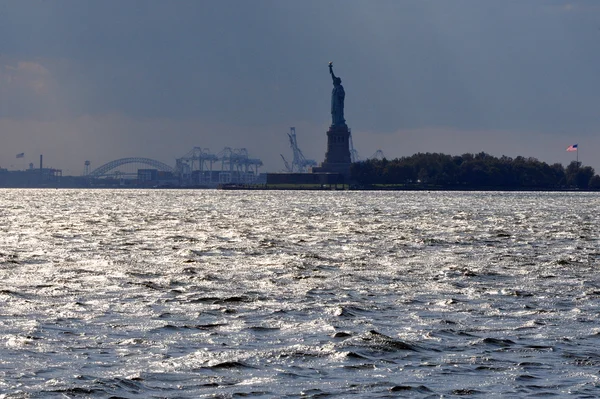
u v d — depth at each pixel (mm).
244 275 184000
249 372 98375
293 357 104938
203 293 155875
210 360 102875
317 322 126688
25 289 157875
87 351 106938
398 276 183375
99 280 172500
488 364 102312
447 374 98062
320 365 101688
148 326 122688
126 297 150000
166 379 95000
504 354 107250
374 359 104500
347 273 188625
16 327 120562
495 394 90375
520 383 94250
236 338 115250
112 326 122375
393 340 113000
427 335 117438
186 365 100688
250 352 107062
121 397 88438
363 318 130375
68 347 108875
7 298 146250
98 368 98875
